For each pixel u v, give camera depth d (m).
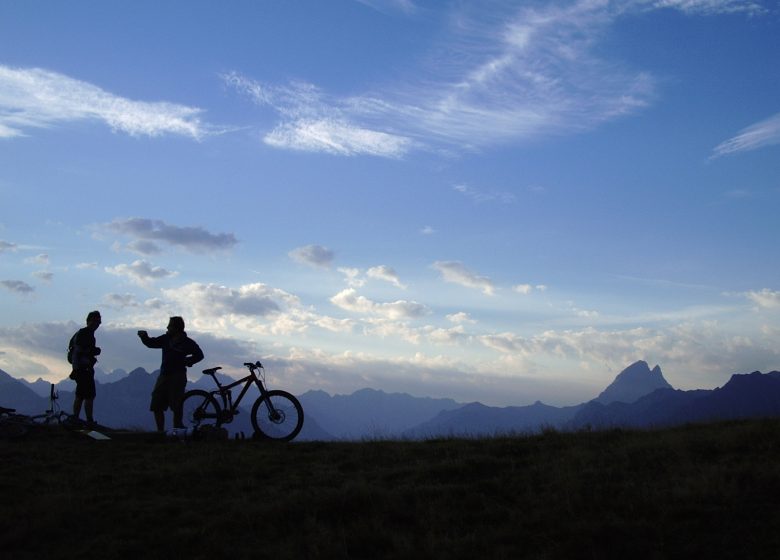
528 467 11.47
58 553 8.48
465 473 11.33
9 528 9.08
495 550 8.12
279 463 12.59
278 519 9.34
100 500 10.34
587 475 10.60
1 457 13.02
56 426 15.99
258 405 15.30
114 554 8.44
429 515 9.31
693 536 8.27
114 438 15.15
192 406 15.65
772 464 10.27
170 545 8.63
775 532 8.17
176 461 12.78
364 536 8.63
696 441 12.21
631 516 8.83
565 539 8.38
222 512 9.76
